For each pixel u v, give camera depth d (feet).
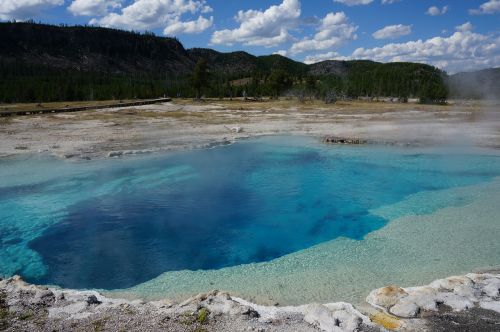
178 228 45.29
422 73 390.63
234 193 57.77
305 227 45.27
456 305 24.80
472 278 29.27
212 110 178.40
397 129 112.88
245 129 114.01
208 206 52.44
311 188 60.13
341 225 45.32
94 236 43.09
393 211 48.93
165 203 53.36
